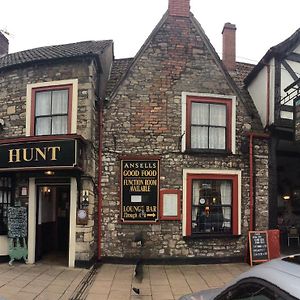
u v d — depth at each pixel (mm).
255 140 10648
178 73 10359
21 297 6617
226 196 10320
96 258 9688
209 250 9992
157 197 9898
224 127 10469
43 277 8055
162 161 10016
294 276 2049
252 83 12242
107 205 9844
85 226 9047
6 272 8406
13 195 9648
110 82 11320
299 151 13516
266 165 10641
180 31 10570
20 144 8922
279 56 10758
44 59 9594
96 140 9961
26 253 9391
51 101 9750
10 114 10008
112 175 9930
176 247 9844
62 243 11156
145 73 10273
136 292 7117
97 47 10594
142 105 10164
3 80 10234
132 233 9789
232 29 13406
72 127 9359
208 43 10602
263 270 2285
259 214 10383
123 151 10008
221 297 2688
